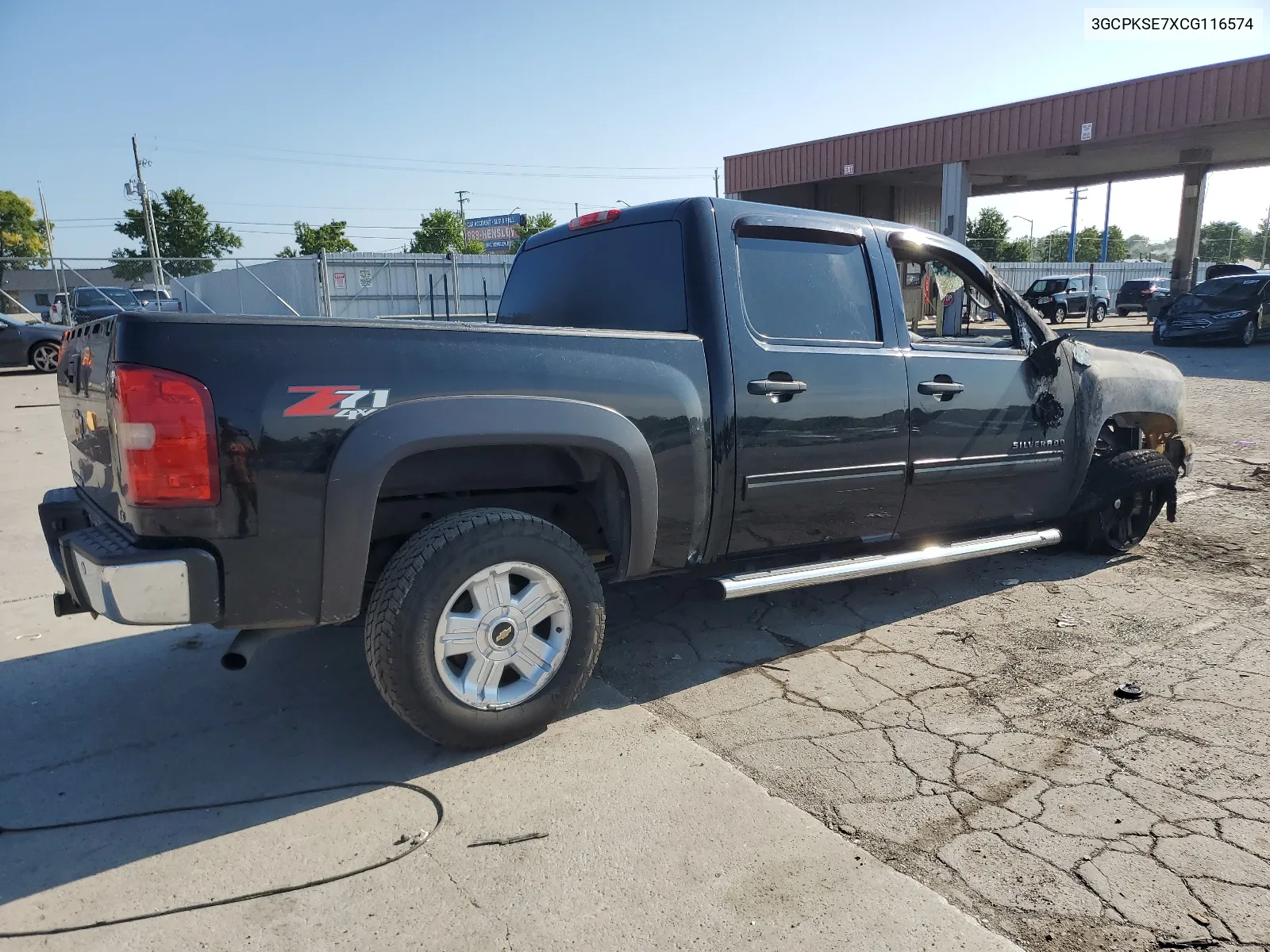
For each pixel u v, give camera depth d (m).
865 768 2.93
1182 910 2.21
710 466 3.41
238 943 2.16
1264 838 2.50
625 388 3.14
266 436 2.56
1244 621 4.20
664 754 3.04
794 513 3.69
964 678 3.63
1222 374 13.80
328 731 3.25
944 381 4.10
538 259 4.38
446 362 2.82
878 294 4.00
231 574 2.59
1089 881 2.33
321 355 2.64
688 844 2.53
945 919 2.20
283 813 2.72
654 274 3.64
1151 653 3.85
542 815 2.68
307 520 2.63
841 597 4.66
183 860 2.50
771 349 3.56
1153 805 2.68
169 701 3.50
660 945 2.13
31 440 9.60
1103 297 33.19
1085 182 32.53
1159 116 19.69
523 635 3.02
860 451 3.80
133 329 2.46
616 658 3.90
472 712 2.94
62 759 3.07
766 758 3.01
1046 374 4.57
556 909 2.27
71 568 2.85
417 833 2.60
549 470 3.34
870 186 30.91
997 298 4.58
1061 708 3.34
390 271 24.12
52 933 2.20
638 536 3.25
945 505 4.24
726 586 3.44
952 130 23.23
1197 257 28.55
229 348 2.54
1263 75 17.88
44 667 3.84
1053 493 4.75
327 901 2.31
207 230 61.78
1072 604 4.51
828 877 2.37
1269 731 3.13
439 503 3.31
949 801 2.73
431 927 2.21
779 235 3.76
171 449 2.47
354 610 2.78
